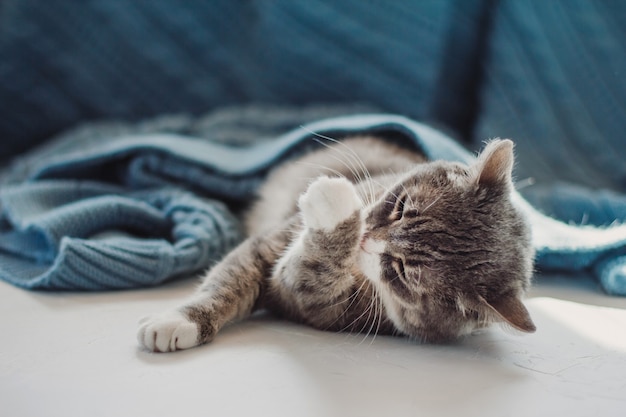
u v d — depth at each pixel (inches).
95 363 15.2
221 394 14.0
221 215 23.9
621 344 17.1
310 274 17.6
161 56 35.8
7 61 34.4
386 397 14.2
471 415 13.6
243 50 35.9
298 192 22.7
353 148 23.3
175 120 33.4
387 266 17.8
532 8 32.6
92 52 35.4
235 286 17.9
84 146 30.6
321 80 34.9
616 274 20.9
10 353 15.5
